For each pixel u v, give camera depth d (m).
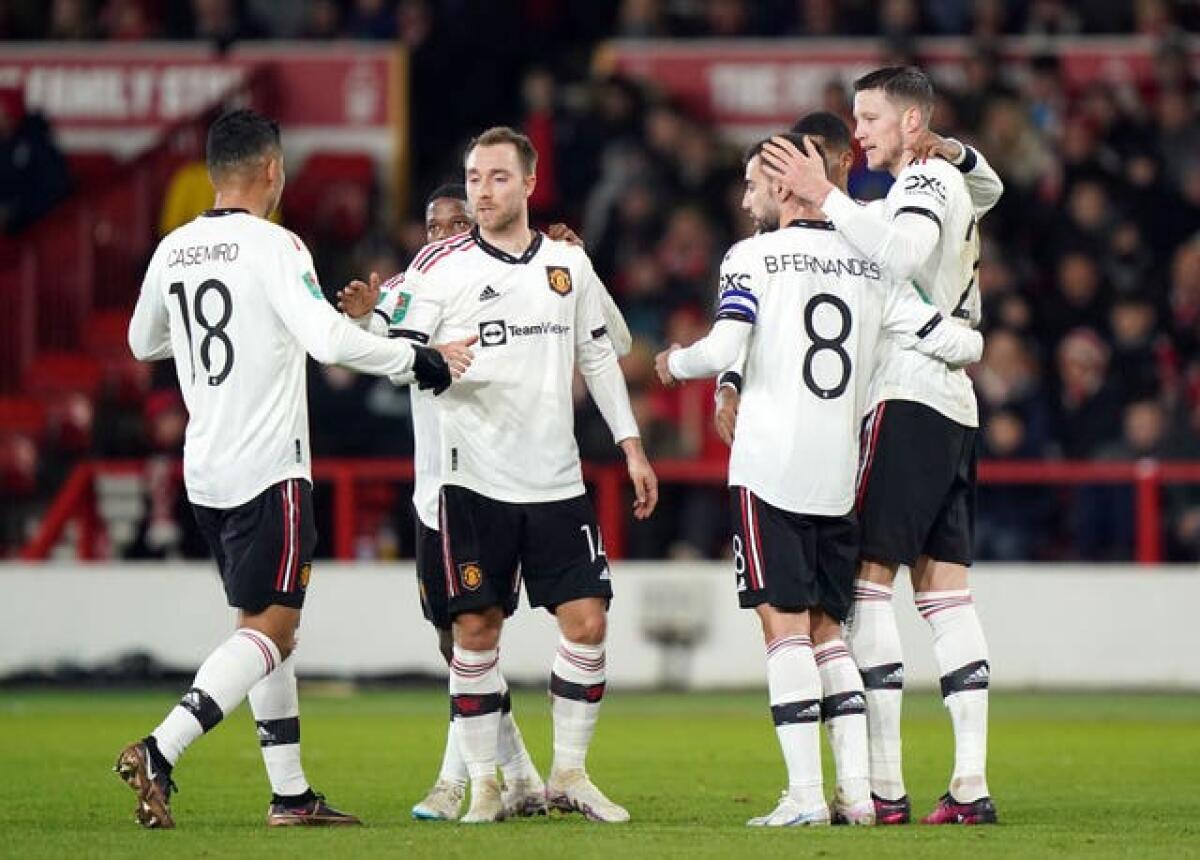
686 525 58.09
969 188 29.31
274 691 27.30
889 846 24.48
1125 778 35.62
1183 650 55.94
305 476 27.23
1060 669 56.22
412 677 56.88
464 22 75.19
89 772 35.56
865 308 27.80
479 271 28.00
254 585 26.89
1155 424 58.44
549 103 70.12
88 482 58.88
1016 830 26.64
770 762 38.22
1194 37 73.44
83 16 75.25
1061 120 69.31
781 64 73.44
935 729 45.56
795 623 27.66
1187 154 69.31
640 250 66.75
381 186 73.62
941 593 28.52
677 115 69.44
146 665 57.34
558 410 28.16
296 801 27.36
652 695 55.12
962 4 74.19
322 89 74.06
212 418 27.11
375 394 60.41
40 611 57.69
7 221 69.75
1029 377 59.44
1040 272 65.81
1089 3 74.19
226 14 75.19
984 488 57.47
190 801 31.25
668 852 23.77
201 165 67.69
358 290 28.17
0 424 65.44
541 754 39.66
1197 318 63.75
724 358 27.33
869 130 28.45
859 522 28.22
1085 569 56.16
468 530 27.92
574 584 28.16
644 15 74.44
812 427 27.45
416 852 23.77
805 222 27.91
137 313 28.39
